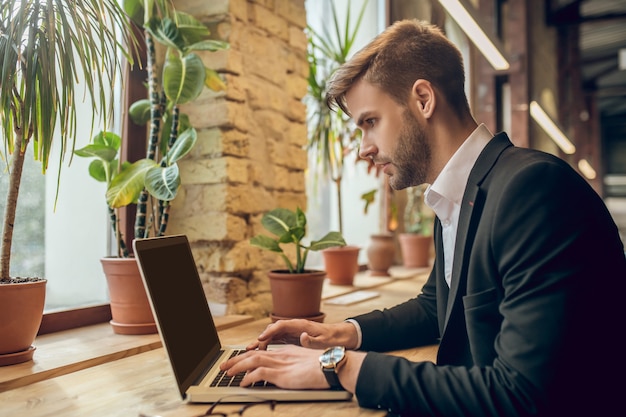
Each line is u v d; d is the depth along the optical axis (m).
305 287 1.81
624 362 0.95
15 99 1.33
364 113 1.20
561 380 0.87
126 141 1.92
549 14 7.93
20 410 0.99
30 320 1.29
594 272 0.91
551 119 5.64
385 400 0.95
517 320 0.91
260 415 0.95
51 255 1.75
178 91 1.64
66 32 1.30
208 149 1.96
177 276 1.21
